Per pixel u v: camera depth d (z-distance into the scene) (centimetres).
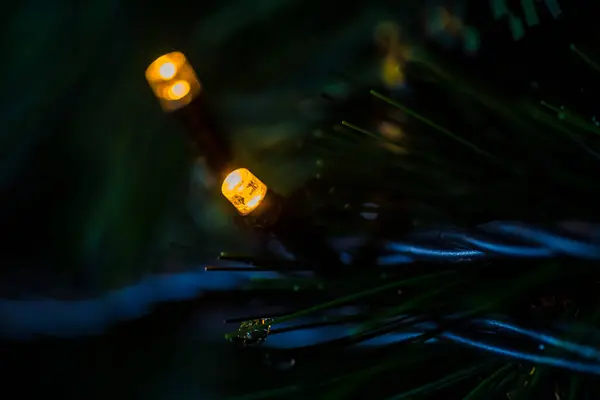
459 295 14
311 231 15
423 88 16
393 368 14
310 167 18
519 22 16
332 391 14
